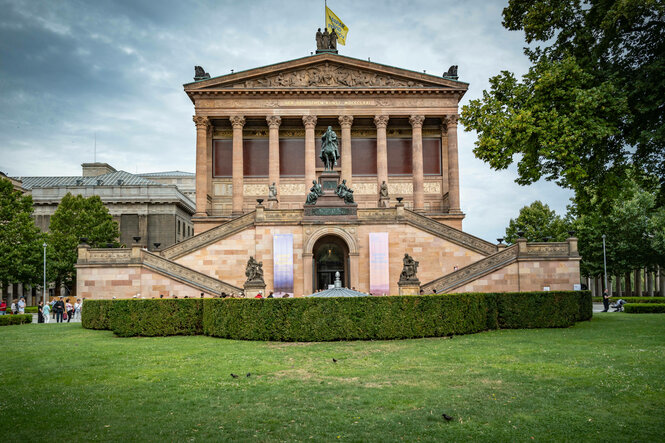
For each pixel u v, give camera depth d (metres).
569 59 25.00
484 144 27.05
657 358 16.91
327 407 11.87
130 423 10.89
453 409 11.56
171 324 26.00
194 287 39.53
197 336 25.50
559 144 24.12
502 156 26.98
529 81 27.05
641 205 66.69
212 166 66.31
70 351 20.50
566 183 27.50
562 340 21.73
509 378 14.41
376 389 13.38
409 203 66.38
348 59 63.75
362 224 46.09
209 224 61.19
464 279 39.88
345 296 23.27
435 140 68.06
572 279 40.19
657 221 65.38
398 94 63.97
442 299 23.94
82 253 39.81
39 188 90.06
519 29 29.42
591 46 26.48
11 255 55.28
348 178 62.69
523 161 27.02
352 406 11.91
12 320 38.38
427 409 11.59
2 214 57.78
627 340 21.44
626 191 28.41
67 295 75.75
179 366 16.88
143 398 12.88
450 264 46.56
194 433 10.24
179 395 13.11
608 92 23.61
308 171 62.72
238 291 39.28
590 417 10.96
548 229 87.19
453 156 63.56
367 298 23.08
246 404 12.20
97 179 98.31
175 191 90.25
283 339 22.77
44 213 89.25
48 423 10.90
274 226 45.91
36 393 13.47
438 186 66.94
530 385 13.60
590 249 71.38
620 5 21.81
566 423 10.60
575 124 24.59
